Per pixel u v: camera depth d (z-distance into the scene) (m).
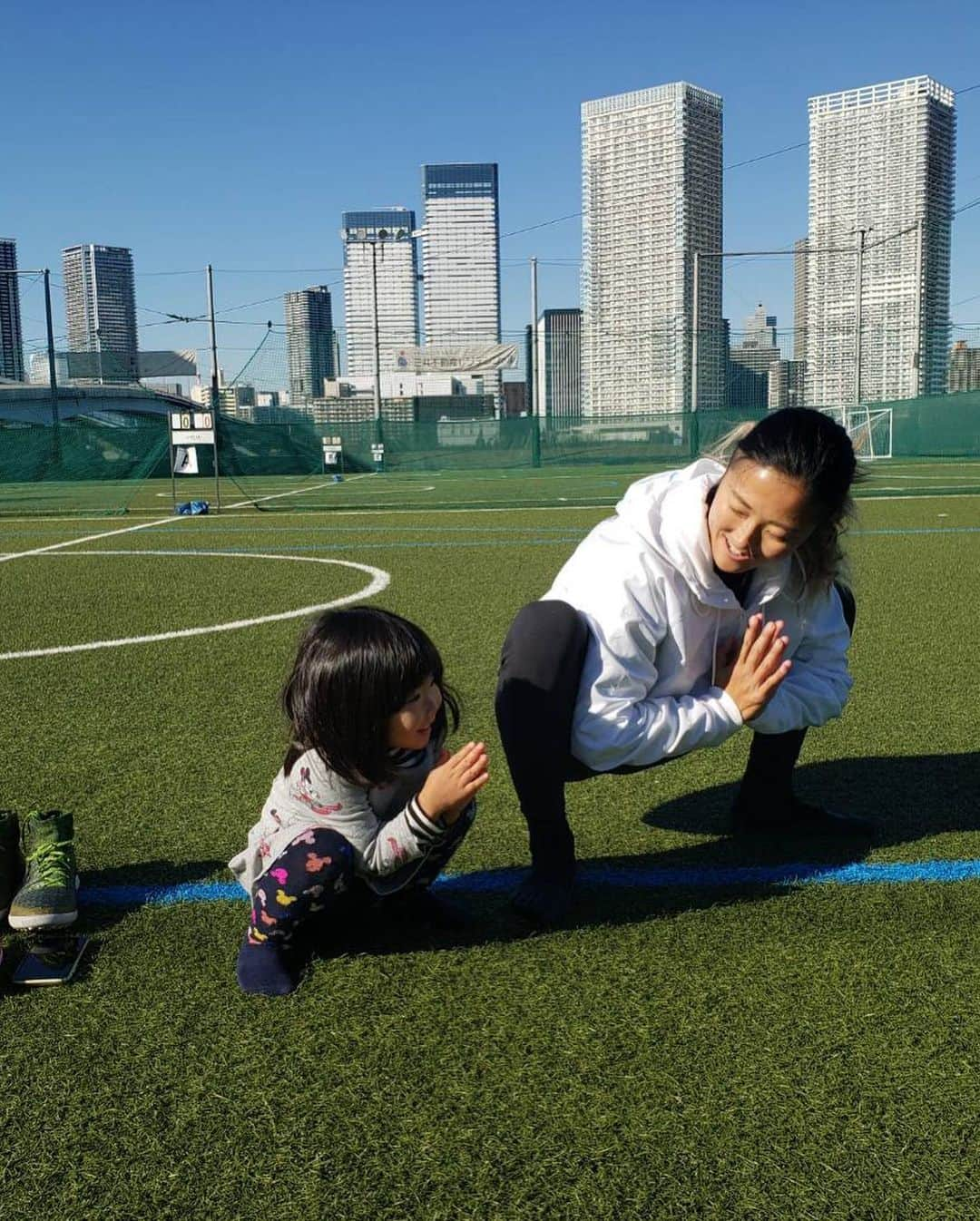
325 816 1.96
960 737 3.62
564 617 2.21
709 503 2.22
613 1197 1.42
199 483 27.19
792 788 2.92
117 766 3.42
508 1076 1.69
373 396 37.50
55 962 2.06
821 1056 1.73
